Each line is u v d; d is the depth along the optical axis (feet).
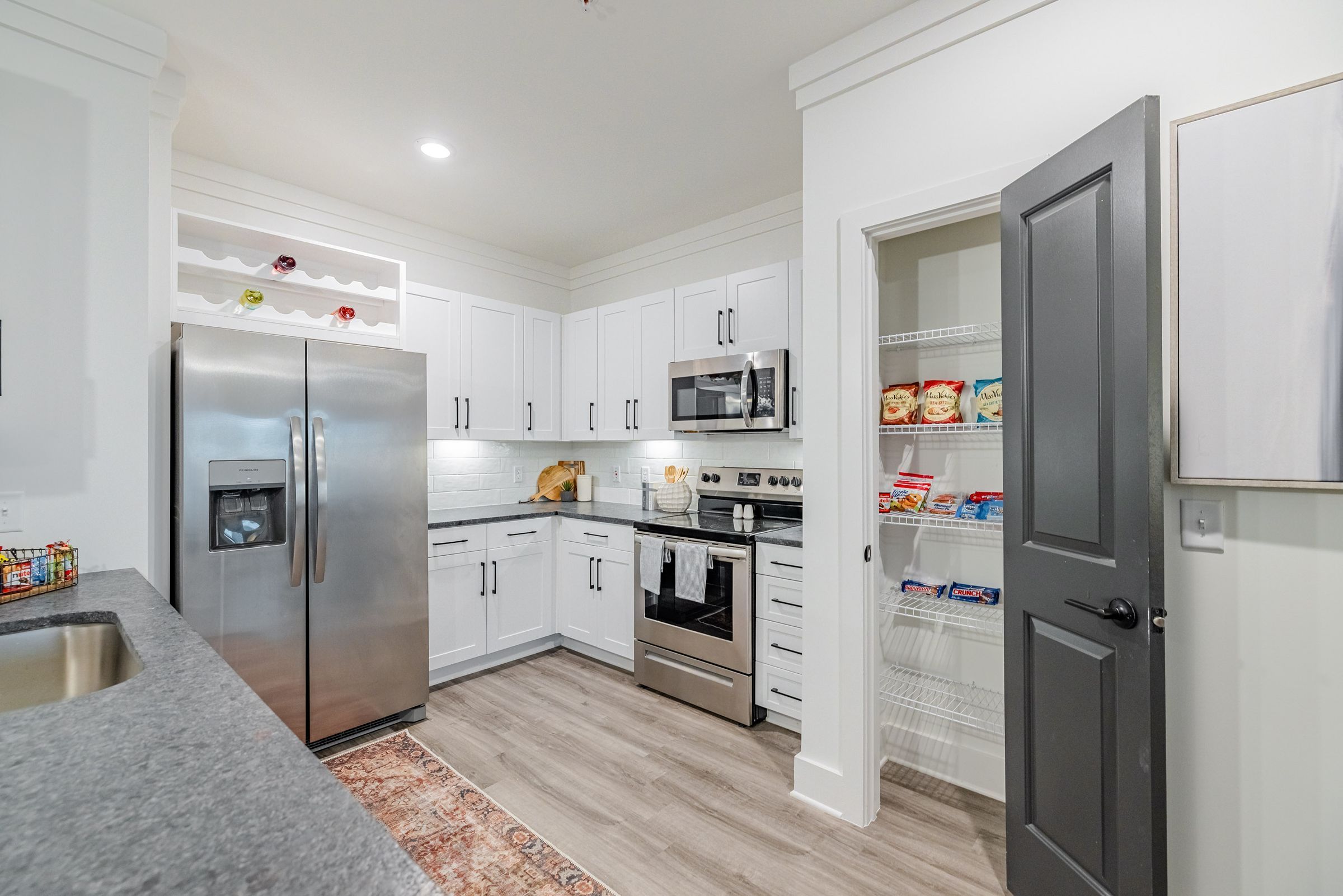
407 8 5.98
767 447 10.85
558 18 6.13
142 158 6.19
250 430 7.34
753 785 7.16
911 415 7.14
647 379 11.53
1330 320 3.98
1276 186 4.16
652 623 9.86
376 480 8.42
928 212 5.96
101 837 1.74
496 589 10.71
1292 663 4.30
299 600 7.71
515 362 12.26
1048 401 4.93
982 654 7.08
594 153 8.95
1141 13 4.86
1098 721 4.40
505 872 5.67
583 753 7.88
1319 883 4.22
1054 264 4.85
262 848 1.70
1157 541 3.95
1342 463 3.95
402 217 11.37
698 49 6.66
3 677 4.19
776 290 9.60
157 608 4.61
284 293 9.71
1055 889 4.82
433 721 8.80
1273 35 4.32
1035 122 5.38
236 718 2.65
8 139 5.54
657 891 5.43
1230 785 4.52
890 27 6.16
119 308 6.09
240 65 6.85
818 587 6.86
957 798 6.96
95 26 5.89
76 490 5.85
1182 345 4.51
